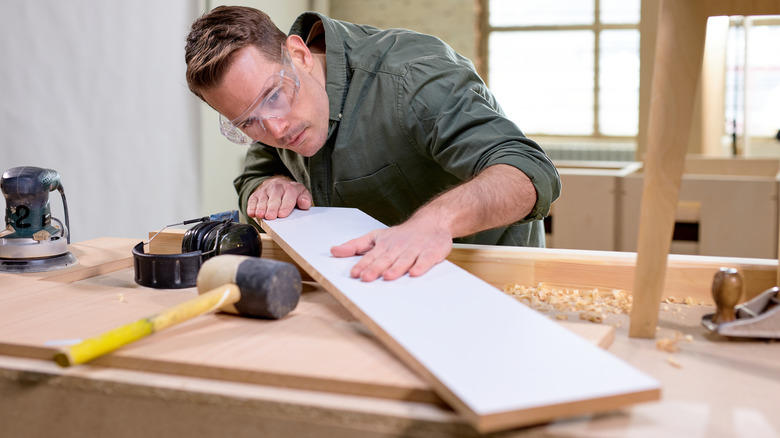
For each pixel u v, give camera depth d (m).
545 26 7.44
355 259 1.18
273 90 1.39
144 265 1.24
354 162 1.70
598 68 7.45
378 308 0.94
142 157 3.48
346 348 0.90
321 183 1.79
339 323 1.01
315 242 1.30
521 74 7.65
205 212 3.76
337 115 1.68
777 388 0.82
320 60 1.71
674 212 0.98
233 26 1.38
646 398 0.72
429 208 1.25
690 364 0.90
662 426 0.73
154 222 3.55
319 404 0.78
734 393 0.81
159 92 3.46
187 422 0.83
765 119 7.07
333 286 1.05
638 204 3.04
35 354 0.93
